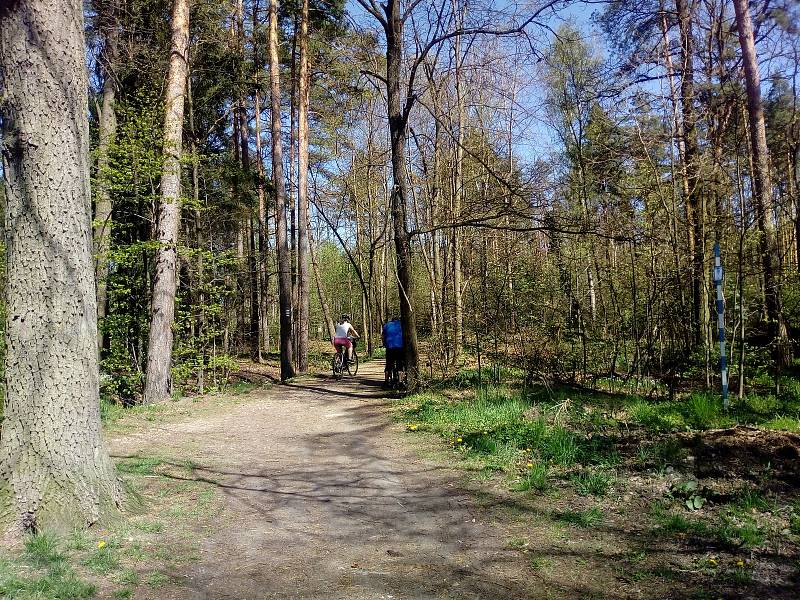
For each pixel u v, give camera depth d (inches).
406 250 453.1
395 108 443.2
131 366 506.9
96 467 181.8
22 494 168.2
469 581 148.8
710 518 178.5
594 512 189.0
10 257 175.5
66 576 143.1
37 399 172.2
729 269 383.9
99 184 445.1
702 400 330.6
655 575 145.9
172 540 174.7
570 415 335.9
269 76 714.8
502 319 497.7
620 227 380.5
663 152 412.5
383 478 247.6
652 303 422.6
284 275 677.3
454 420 344.5
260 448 310.7
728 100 386.6
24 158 174.4
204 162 635.5
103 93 566.6
